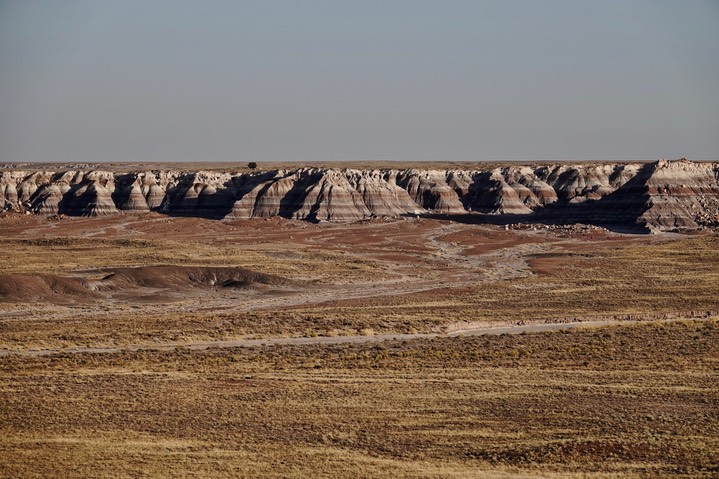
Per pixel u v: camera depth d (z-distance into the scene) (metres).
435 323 187.12
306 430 97.81
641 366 134.62
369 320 189.25
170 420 101.25
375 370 131.88
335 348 153.25
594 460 87.25
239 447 90.88
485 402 110.75
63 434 94.75
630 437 95.12
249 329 177.62
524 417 103.94
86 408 105.88
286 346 156.00
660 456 88.31
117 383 119.62
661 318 199.62
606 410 106.94
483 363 137.75
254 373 128.75
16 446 89.88
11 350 152.00
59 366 133.50
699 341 156.00
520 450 90.56
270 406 108.12
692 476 82.00
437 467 84.88
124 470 82.50
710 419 102.38
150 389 116.38
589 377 126.19
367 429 98.44
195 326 180.50
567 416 104.12
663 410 107.06
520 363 137.50
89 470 82.31
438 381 122.94
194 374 127.25
